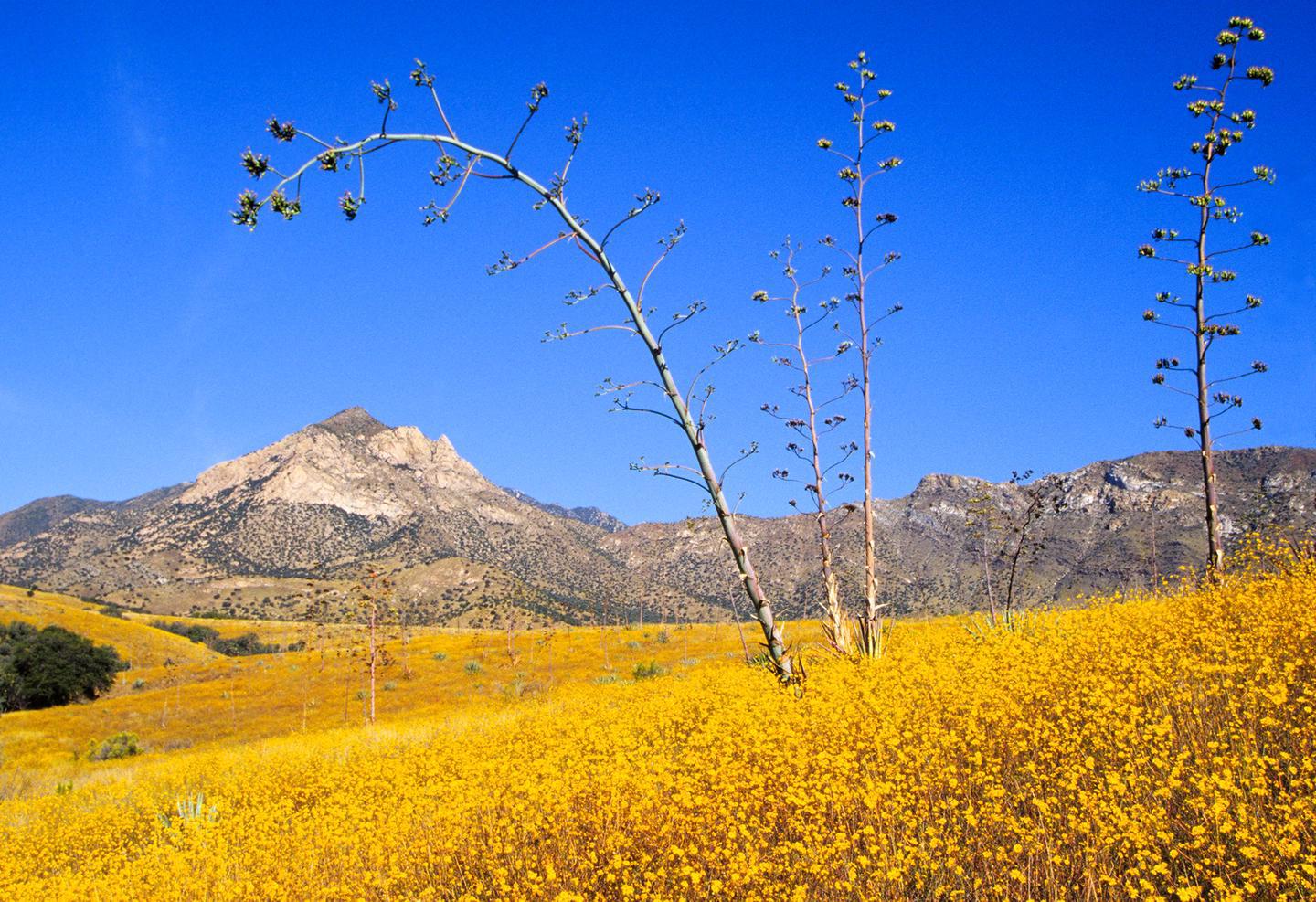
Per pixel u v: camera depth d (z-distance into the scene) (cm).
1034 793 666
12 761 4400
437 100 909
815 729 904
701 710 1243
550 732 1332
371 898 765
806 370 1688
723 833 683
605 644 6028
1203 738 700
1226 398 1572
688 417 1092
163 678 8094
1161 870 504
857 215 1734
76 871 1272
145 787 1889
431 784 1131
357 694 5659
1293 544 1427
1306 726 650
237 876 951
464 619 16912
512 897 671
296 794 1487
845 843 593
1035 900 525
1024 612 1586
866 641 1496
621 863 648
